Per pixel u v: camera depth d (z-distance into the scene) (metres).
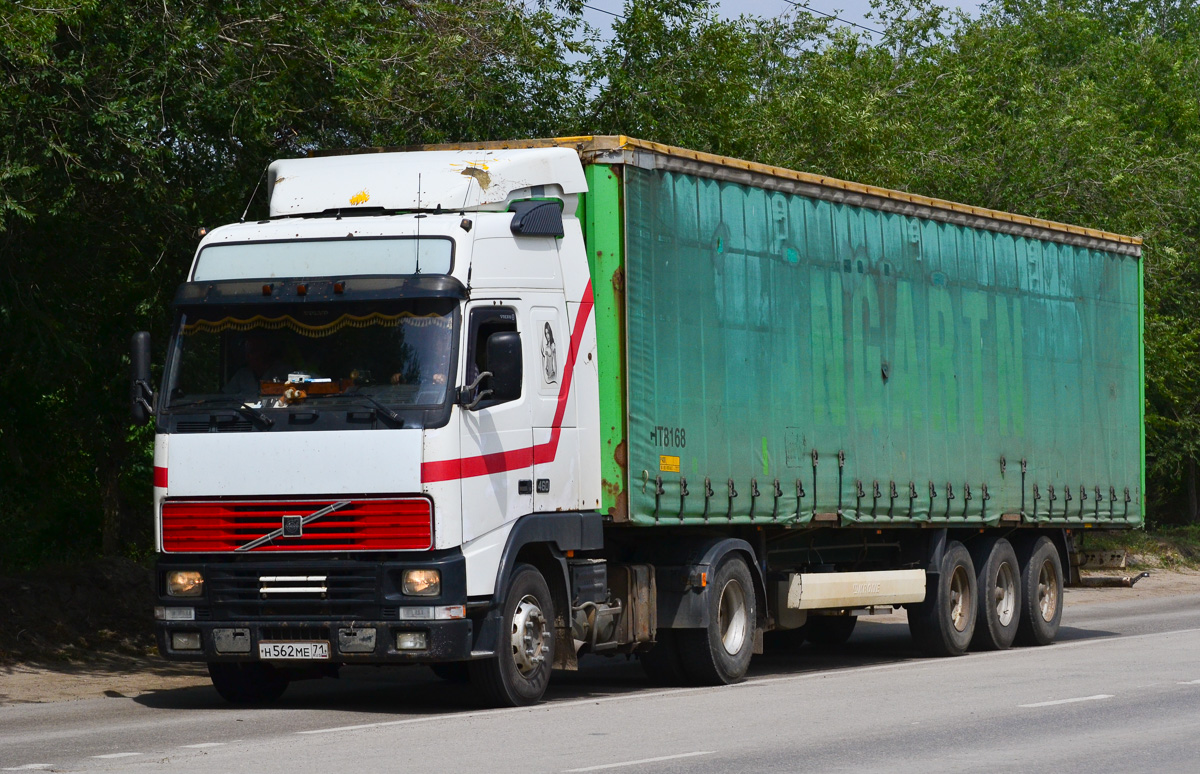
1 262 20.11
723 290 17.98
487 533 14.80
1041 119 44.53
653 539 17.91
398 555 14.40
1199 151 54.59
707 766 11.40
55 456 28.17
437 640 14.27
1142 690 16.86
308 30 20.11
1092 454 25.50
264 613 14.70
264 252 15.25
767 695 16.61
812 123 34.66
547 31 27.34
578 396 16.16
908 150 40.41
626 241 16.53
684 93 29.78
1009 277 23.66
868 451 20.31
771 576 19.38
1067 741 12.91
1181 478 59.81
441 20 24.58
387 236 15.01
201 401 14.98
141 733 13.67
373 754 12.03
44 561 27.61
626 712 14.95
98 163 19.23
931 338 21.78
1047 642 24.62
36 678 18.98
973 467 22.52
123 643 22.36
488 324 15.05
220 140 20.36
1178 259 45.34
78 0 18.03
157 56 19.19
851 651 24.31
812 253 19.58
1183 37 75.12
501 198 15.70
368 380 14.66
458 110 24.34
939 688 17.28
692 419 17.34
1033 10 63.88
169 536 14.96
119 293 22.95
